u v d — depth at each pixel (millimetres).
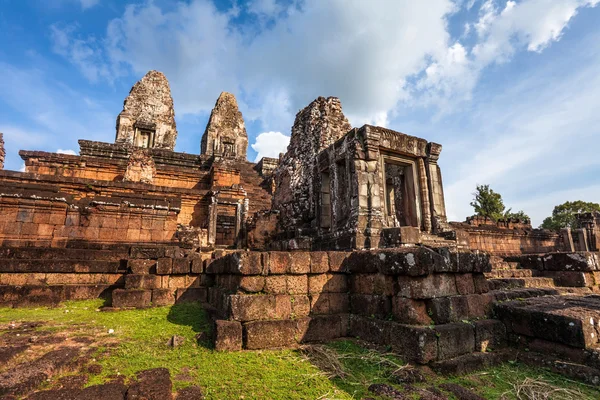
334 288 5621
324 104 12711
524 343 4852
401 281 4758
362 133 9070
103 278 7777
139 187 16672
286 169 13422
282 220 12664
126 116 32188
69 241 9508
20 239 9109
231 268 5473
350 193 8859
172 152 27750
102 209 10297
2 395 2963
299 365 4188
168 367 3906
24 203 9336
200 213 17797
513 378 4121
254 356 4383
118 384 3320
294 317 5141
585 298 5977
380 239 8008
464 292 5105
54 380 3402
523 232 19797
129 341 4695
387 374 3984
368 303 5246
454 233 9430
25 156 19469
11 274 7145
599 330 4430
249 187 24203
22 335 4727
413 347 4238
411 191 10531
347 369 4094
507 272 8312
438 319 4551
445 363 4102
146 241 10609
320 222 10367
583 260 7824
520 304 5363
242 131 40469
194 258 7480
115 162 21016
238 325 4699
